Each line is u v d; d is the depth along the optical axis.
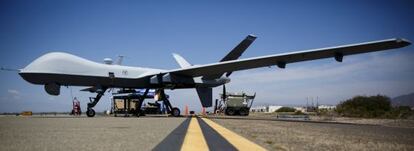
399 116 41.72
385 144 8.52
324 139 9.34
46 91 27.33
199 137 8.90
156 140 8.06
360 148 7.54
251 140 8.53
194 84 31.02
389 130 14.34
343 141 8.91
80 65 27.59
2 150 6.23
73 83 27.73
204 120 20.98
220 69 28.69
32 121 16.89
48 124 14.08
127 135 9.29
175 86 30.08
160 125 14.15
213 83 32.28
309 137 9.84
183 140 8.09
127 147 6.73
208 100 32.28
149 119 21.05
